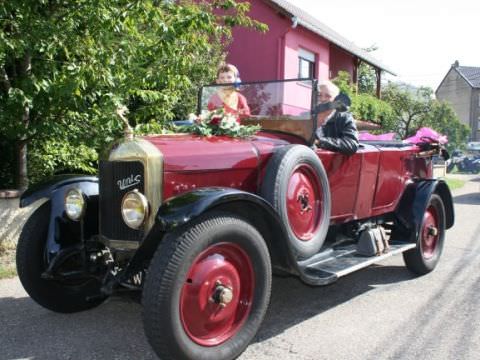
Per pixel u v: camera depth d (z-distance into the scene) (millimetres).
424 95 28188
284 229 3574
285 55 14867
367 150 5164
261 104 4836
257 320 3486
